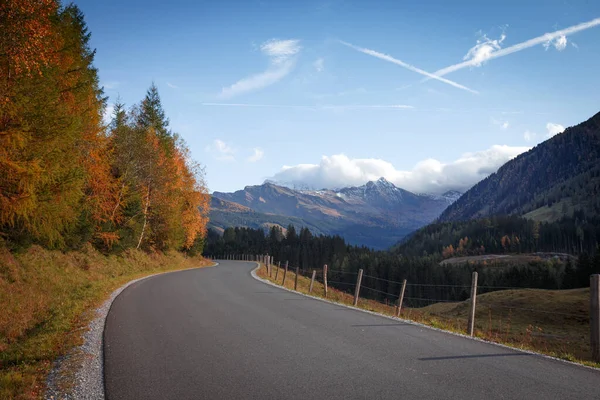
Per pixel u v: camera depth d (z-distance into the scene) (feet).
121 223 110.73
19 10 36.01
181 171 155.84
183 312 39.11
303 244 627.05
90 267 77.15
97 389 17.19
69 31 63.87
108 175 93.61
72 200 56.34
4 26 35.50
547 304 127.13
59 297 48.67
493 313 125.39
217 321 34.32
